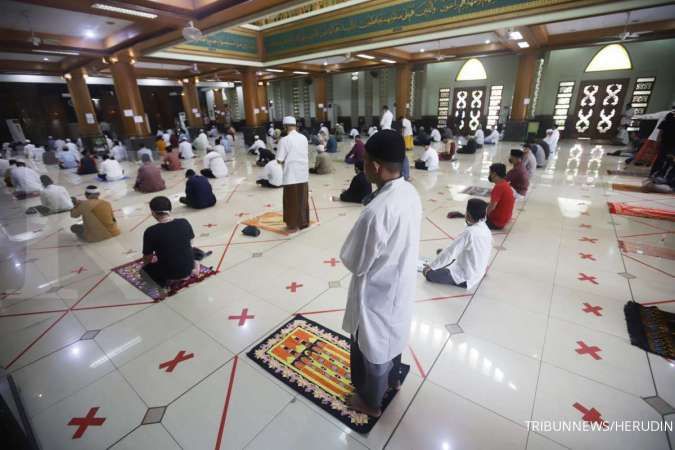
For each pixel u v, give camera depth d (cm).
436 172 686
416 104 1464
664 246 318
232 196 539
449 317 220
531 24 559
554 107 1191
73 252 338
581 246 322
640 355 184
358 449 138
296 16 863
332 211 451
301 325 218
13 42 659
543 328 208
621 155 808
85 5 460
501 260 298
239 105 2109
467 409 155
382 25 718
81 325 224
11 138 1462
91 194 368
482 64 1327
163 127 2081
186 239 261
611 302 233
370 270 122
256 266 300
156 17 523
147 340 208
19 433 124
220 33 891
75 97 1110
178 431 149
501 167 348
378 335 127
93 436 147
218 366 185
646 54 1006
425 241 342
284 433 146
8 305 246
